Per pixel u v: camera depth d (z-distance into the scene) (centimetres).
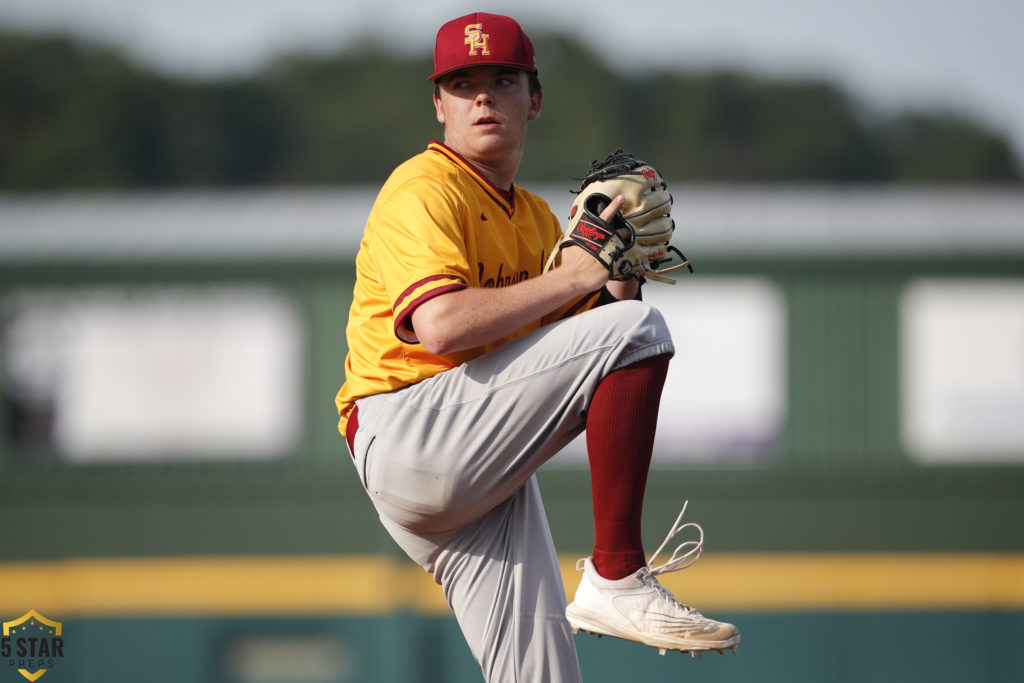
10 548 3847
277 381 3888
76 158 14388
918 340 3834
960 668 3753
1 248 3944
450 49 1094
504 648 1105
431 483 1036
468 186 1102
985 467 3809
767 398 3859
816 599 3784
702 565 3816
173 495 3859
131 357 3909
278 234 4056
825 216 4269
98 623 3812
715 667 3738
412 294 995
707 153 15250
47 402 3897
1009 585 3753
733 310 3875
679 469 3856
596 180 1053
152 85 14850
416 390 1055
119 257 3900
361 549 3816
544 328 1055
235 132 14875
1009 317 3825
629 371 1030
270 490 3853
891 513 3816
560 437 1066
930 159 15625
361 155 14950
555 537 3747
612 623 1070
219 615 3803
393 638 3756
